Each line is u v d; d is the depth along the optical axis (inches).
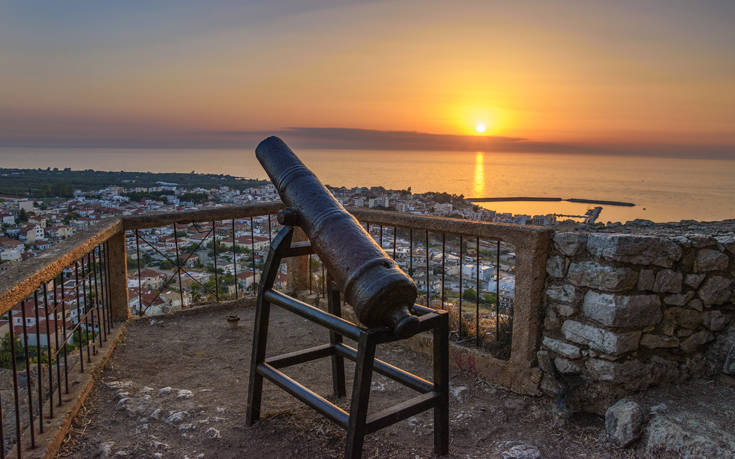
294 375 135.7
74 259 110.3
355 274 81.5
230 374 134.6
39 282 86.4
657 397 111.3
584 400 113.7
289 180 100.7
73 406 105.0
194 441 99.3
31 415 87.8
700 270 116.7
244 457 94.7
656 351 114.9
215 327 171.6
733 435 93.0
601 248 109.0
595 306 110.9
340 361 120.4
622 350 108.4
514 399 120.6
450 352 139.6
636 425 100.6
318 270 251.8
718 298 119.5
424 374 136.7
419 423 109.7
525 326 121.2
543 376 119.4
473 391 125.8
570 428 109.3
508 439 104.6
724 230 150.7
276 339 162.6
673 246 112.4
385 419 86.7
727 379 116.5
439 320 91.4
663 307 113.7
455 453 98.2
